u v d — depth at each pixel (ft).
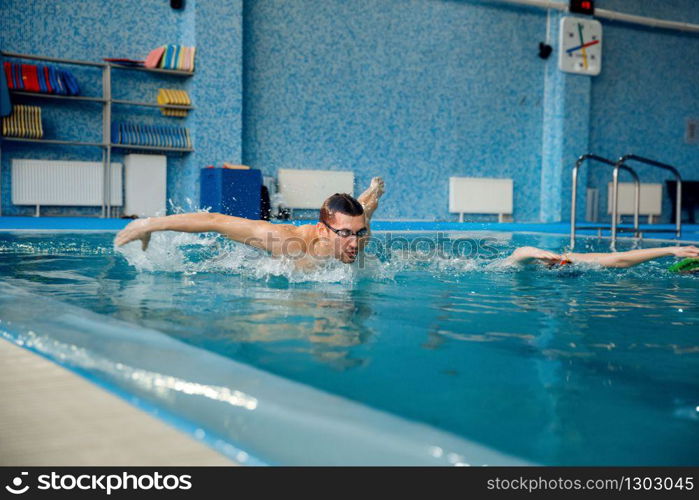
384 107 29.91
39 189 23.68
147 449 2.35
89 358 3.30
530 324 5.09
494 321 5.18
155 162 25.03
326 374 3.40
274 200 27.04
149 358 3.23
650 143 35.81
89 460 2.31
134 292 6.16
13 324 4.02
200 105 25.32
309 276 7.54
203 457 2.29
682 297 6.66
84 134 24.54
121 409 2.73
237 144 26.02
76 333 3.77
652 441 2.58
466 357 3.90
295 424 2.47
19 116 22.72
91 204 24.48
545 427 2.69
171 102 24.81
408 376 3.41
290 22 27.76
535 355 4.02
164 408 2.65
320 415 2.54
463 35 31.14
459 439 2.43
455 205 31.19
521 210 33.30
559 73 32.37
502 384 3.32
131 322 4.64
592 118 34.04
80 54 24.30
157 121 25.61
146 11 25.21
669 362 3.90
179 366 3.10
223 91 25.62
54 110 23.98
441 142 31.19
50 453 2.34
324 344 4.11
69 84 23.31
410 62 30.22
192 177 25.57
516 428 2.67
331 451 2.28
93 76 24.53
